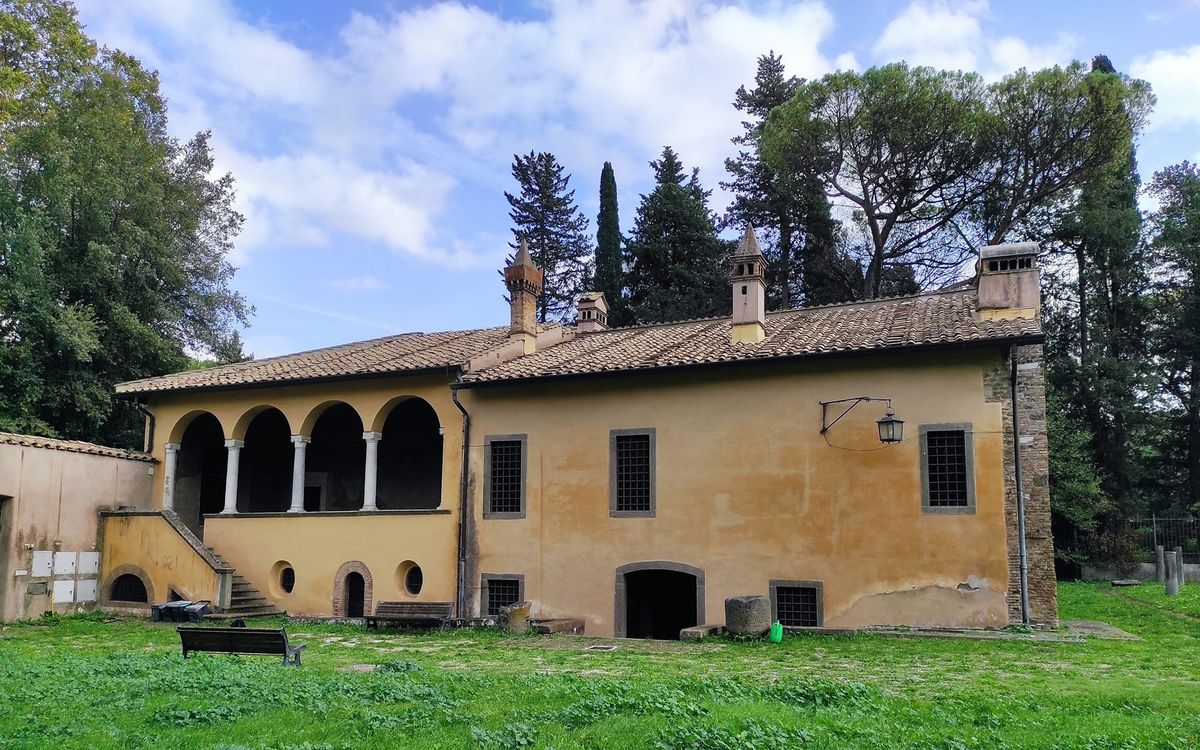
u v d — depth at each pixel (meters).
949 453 17.73
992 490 17.23
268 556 23.44
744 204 46.81
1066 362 40.00
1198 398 41.62
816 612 18.17
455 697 9.93
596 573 20.33
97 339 30.23
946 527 17.42
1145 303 41.22
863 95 37.59
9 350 28.25
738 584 18.89
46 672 11.65
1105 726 8.62
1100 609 22.83
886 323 20.27
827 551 18.25
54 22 30.36
